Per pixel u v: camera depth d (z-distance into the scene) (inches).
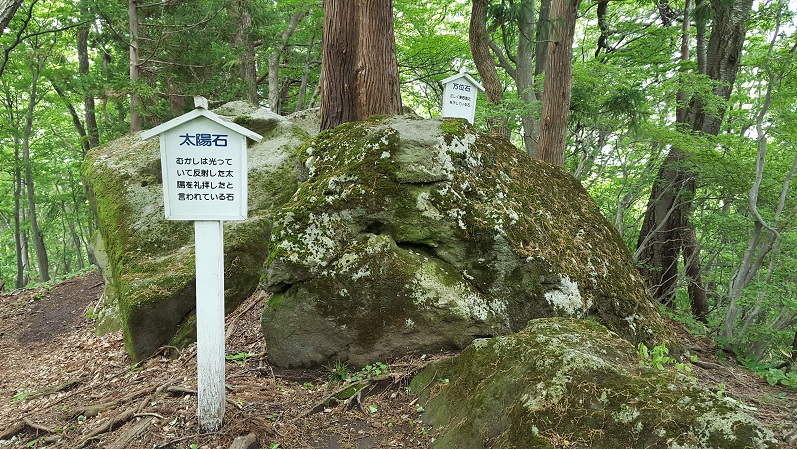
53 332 303.6
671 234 334.6
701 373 166.4
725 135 291.7
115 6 430.3
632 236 380.2
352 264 148.8
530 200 179.6
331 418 128.1
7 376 231.3
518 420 93.1
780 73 217.9
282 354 156.6
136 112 455.2
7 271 938.1
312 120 351.6
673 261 327.0
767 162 262.2
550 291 157.5
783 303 222.4
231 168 110.3
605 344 113.3
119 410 142.2
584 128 334.6
